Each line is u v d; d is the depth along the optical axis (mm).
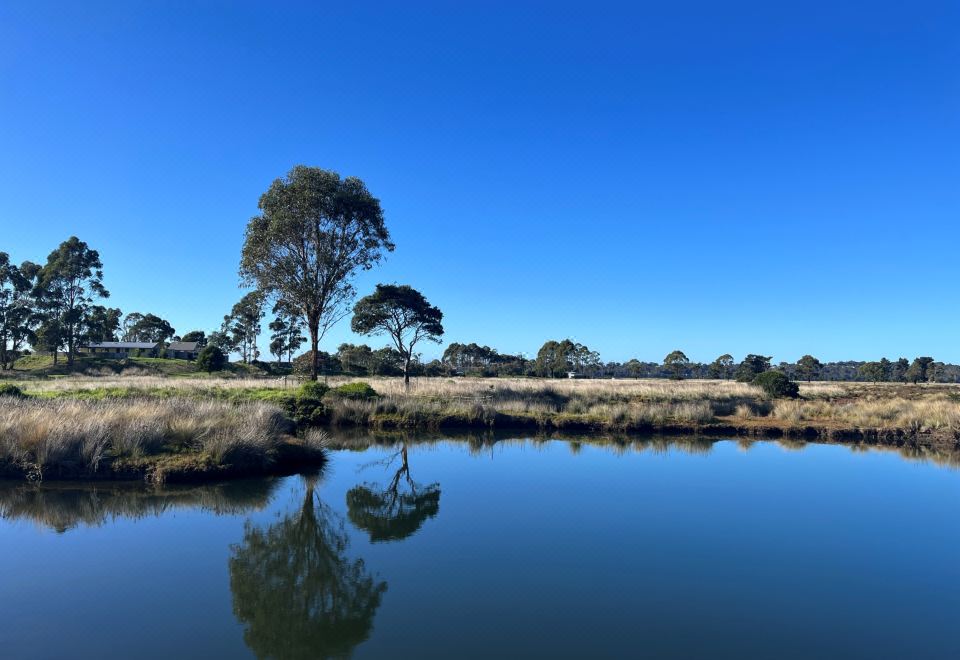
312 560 8641
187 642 6066
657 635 6371
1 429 12867
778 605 7230
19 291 63969
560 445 20188
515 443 20500
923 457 18703
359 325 38656
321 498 12320
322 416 23750
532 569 8336
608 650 6000
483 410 24625
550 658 5785
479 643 6109
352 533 9992
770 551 9242
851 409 27438
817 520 11055
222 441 13664
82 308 66562
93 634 6168
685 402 29141
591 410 26594
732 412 27625
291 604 7074
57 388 27641
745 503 12320
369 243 33188
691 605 7184
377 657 5785
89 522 10133
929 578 8172
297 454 15531
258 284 32562
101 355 72875
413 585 7730
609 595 7461
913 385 59656
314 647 5980
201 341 99062
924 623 6766
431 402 26531
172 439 14102
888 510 11828
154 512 10820
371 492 12945
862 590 7734
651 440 21609
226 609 6883
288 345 75375
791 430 23297
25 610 6750
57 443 12477
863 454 19219
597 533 10109
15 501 11109
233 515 10812
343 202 31422
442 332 39375
